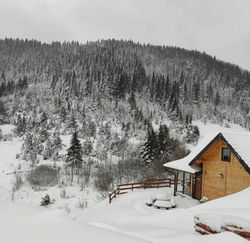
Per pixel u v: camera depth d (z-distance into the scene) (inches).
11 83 3858.3
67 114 2711.6
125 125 2600.9
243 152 593.9
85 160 1547.7
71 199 984.9
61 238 175.8
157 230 321.4
